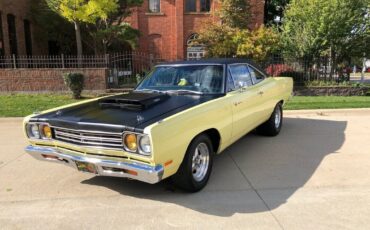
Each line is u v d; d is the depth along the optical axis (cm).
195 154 442
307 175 500
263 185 468
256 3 2455
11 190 467
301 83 1600
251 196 433
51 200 434
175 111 430
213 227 360
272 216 380
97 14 1597
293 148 638
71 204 422
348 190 444
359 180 477
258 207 403
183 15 2606
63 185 481
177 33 2612
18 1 1934
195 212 394
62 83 1494
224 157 591
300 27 1658
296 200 418
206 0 2617
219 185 470
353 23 1562
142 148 374
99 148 397
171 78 564
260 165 548
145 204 418
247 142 683
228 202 418
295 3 1708
